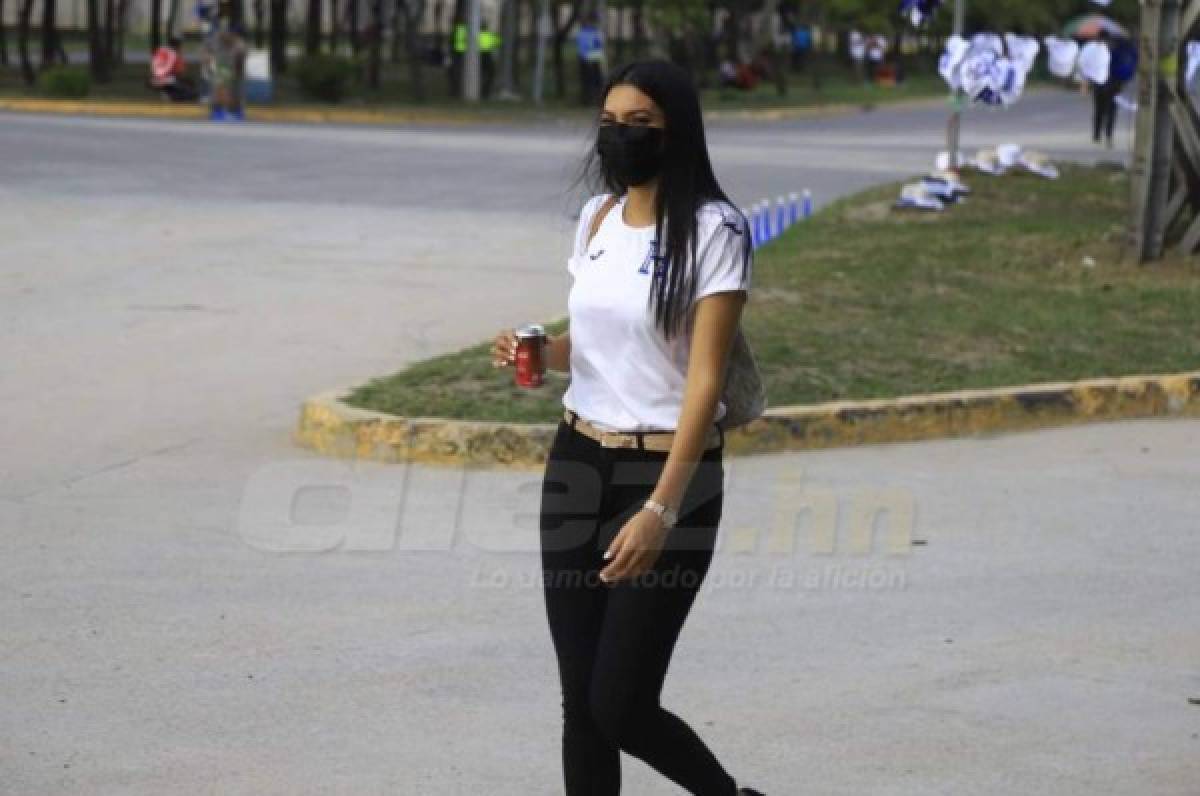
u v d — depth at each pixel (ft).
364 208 212.64
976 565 80.69
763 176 267.80
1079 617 73.41
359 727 60.08
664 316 44.47
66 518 85.40
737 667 66.74
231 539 82.58
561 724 60.59
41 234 180.34
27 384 114.01
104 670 65.10
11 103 384.47
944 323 127.24
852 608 74.23
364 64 537.65
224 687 63.57
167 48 414.82
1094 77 203.51
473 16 474.08
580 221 46.91
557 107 469.16
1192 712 62.75
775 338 118.42
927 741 59.67
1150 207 155.22
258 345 127.44
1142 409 112.06
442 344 128.88
